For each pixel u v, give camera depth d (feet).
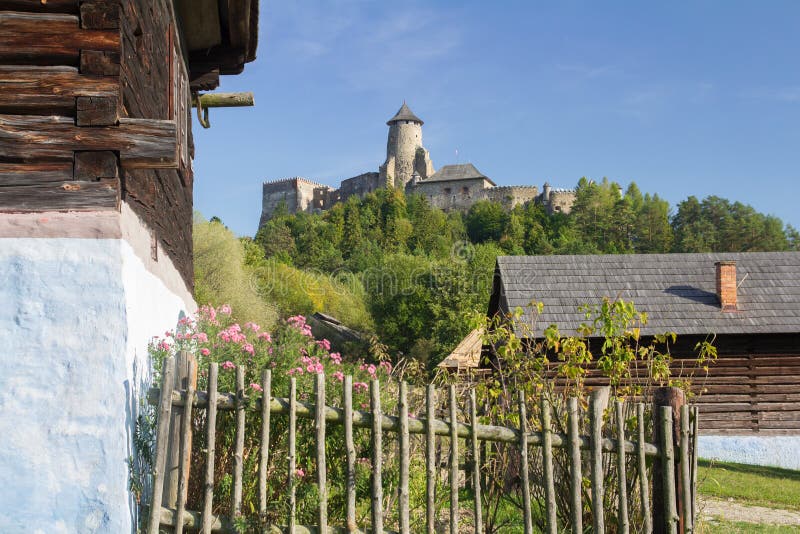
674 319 59.41
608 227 373.40
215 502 16.07
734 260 66.03
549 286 61.62
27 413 13.30
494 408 22.17
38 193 13.82
